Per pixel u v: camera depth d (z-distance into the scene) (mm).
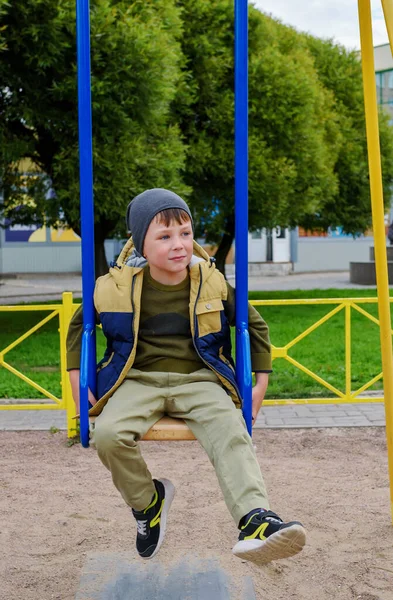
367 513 3906
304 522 3785
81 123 2666
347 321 5992
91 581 3135
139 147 10992
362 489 4320
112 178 10852
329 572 3207
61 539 3611
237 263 2680
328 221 20391
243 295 2670
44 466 4887
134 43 10453
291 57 16641
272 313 14172
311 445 5344
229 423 2438
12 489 4387
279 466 4816
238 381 2607
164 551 3436
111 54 10508
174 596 2977
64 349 5578
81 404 2520
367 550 3432
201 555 3385
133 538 3613
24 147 11117
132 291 2586
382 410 6406
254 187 14719
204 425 2461
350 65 20688
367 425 5859
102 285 2629
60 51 10719
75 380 2697
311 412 6340
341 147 19250
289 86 14891
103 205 10906
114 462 2424
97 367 2689
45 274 25875
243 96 2709
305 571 3221
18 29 10406
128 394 2543
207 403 2506
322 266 30938
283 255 30094
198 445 5367
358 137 20125
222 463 2371
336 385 7273
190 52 14672
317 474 4637
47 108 11133
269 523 2180
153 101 11062
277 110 14891
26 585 3104
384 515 3875
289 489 4324
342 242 31234
